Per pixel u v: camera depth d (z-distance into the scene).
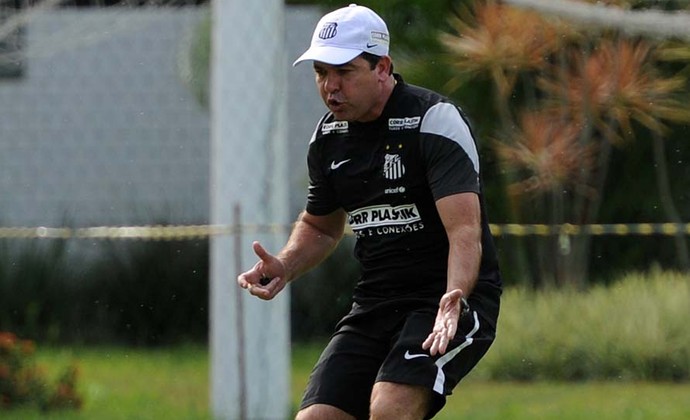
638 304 45.75
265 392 29.00
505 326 45.00
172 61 55.12
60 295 50.31
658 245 53.38
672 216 49.81
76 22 47.59
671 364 43.09
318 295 51.03
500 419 31.89
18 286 50.00
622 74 45.09
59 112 55.84
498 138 51.25
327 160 18.02
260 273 18.38
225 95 29.17
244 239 28.97
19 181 55.59
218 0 29.33
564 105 47.00
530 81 49.59
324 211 18.78
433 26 52.38
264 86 29.09
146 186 55.38
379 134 17.47
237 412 29.20
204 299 50.59
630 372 43.19
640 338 43.62
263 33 29.14
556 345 43.84
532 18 44.75
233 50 29.14
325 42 17.17
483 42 46.06
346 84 17.12
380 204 17.70
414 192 17.44
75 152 55.75
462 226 16.84
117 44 55.38
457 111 17.39
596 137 50.94
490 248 17.92
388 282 18.03
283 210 29.42
